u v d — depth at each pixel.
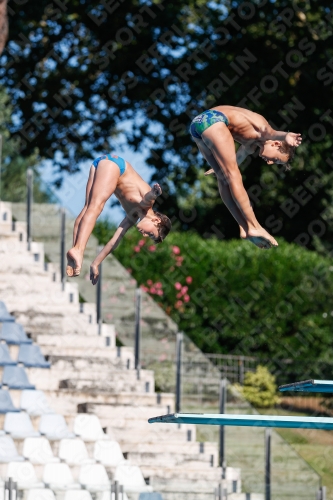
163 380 35.75
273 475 32.53
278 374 50.47
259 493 31.86
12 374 32.94
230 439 33.62
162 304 49.19
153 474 31.97
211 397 34.66
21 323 36.19
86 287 38.53
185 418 16.22
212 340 50.31
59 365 34.97
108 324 37.78
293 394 49.44
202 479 32.22
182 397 35.16
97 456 31.55
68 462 30.84
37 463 29.77
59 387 34.34
